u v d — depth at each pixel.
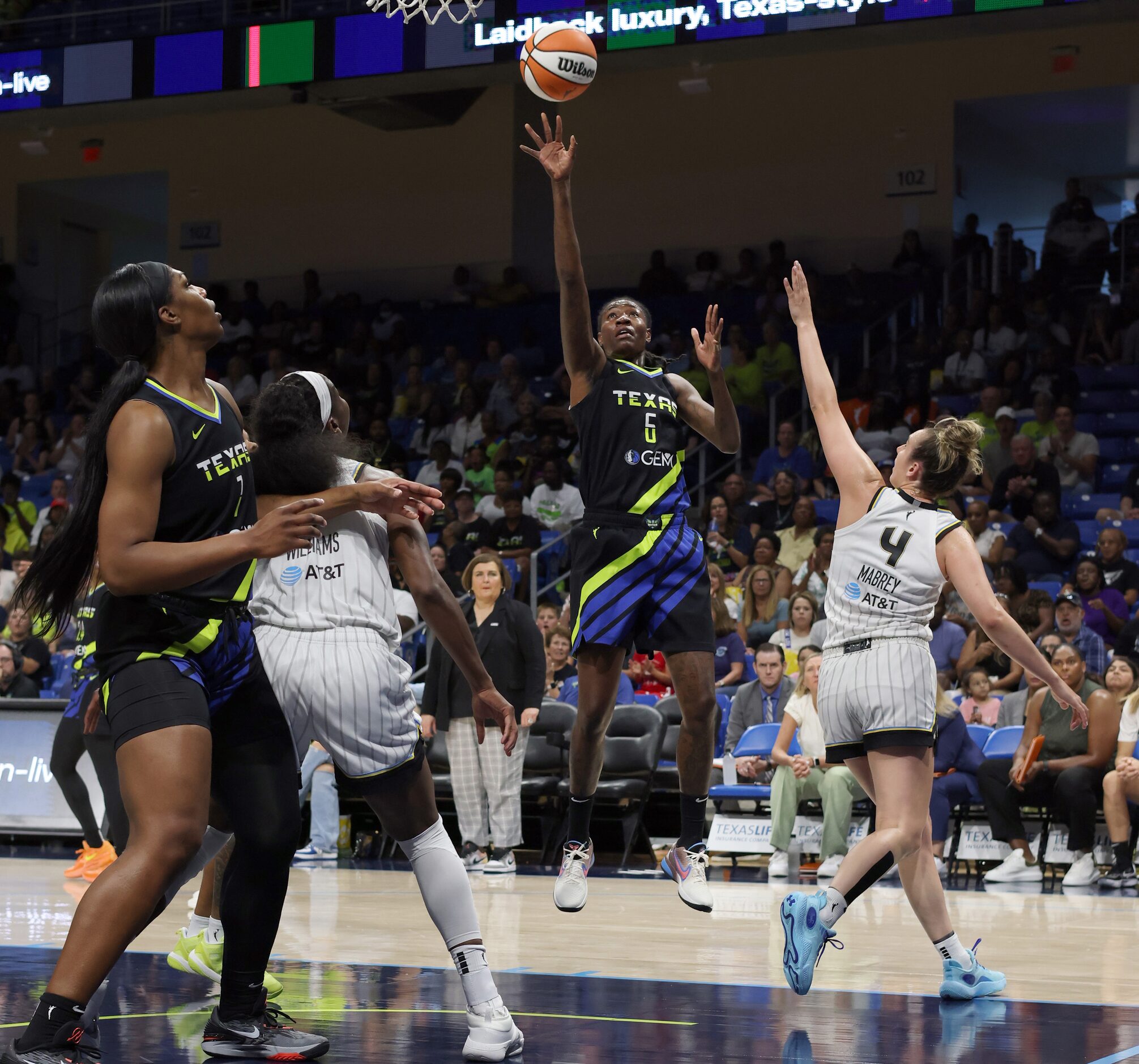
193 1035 3.14
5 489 14.63
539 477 13.16
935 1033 3.21
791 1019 3.38
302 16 12.59
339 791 9.21
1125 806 7.63
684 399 4.31
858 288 14.90
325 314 17.06
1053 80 14.87
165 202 19.98
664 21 11.37
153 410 2.75
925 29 11.34
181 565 2.61
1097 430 13.08
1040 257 16.27
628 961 4.39
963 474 3.82
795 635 9.60
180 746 2.65
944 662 9.56
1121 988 3.92
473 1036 2.90
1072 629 9.16
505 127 16.94
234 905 2.96
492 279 16.98
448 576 10.59
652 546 4.04
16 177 18.81
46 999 2.51
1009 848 8.35
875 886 7.33
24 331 18.56
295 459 3.14
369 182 17.56
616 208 16.62
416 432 15.07
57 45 13.45
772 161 15.98
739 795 8.48
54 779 9.14
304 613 3.11
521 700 8.16
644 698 9.59
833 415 3.98
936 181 15.31
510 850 8.02
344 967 4.20
